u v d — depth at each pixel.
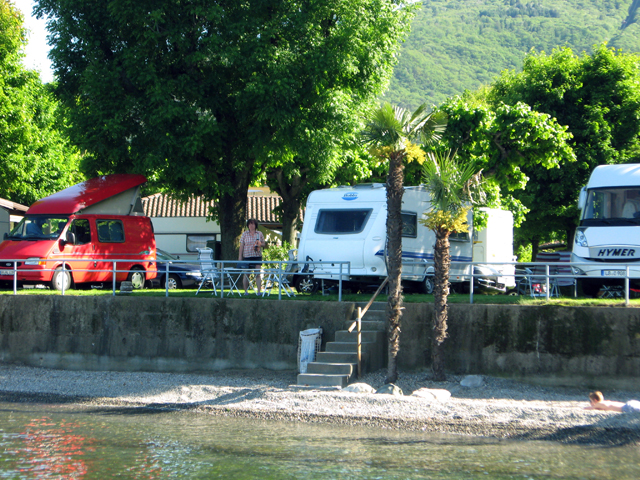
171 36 24.48
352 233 23.03
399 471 11.44
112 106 25.06
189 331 20.42
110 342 21.02
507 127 28.69
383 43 27.47
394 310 16.91
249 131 26.08
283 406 15.70
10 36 39.50
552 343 17.00
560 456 12.32
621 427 13.55
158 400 17.14
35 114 47.53
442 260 17.05
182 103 24.61
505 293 33.62
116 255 26.91
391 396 15.54
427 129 17.30
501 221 33.75
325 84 26.38
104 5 25.25
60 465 11.95
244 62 24.66
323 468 11.62
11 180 43.22
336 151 27.05
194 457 12.37
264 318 19.84
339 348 17.84
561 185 42.41
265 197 51.97
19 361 21.70
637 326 16.31
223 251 28.36
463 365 17.78
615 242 19.95
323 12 26.23
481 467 11.66
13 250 24.73
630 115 42.88
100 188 26.78
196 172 24.69
